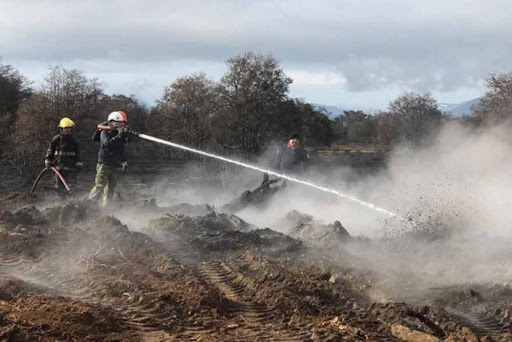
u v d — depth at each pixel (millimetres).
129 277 7934
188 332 6055
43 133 31672
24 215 12469
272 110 39062
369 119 62219
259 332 6086
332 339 5840
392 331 6184
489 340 6023
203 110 37344
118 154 14570
